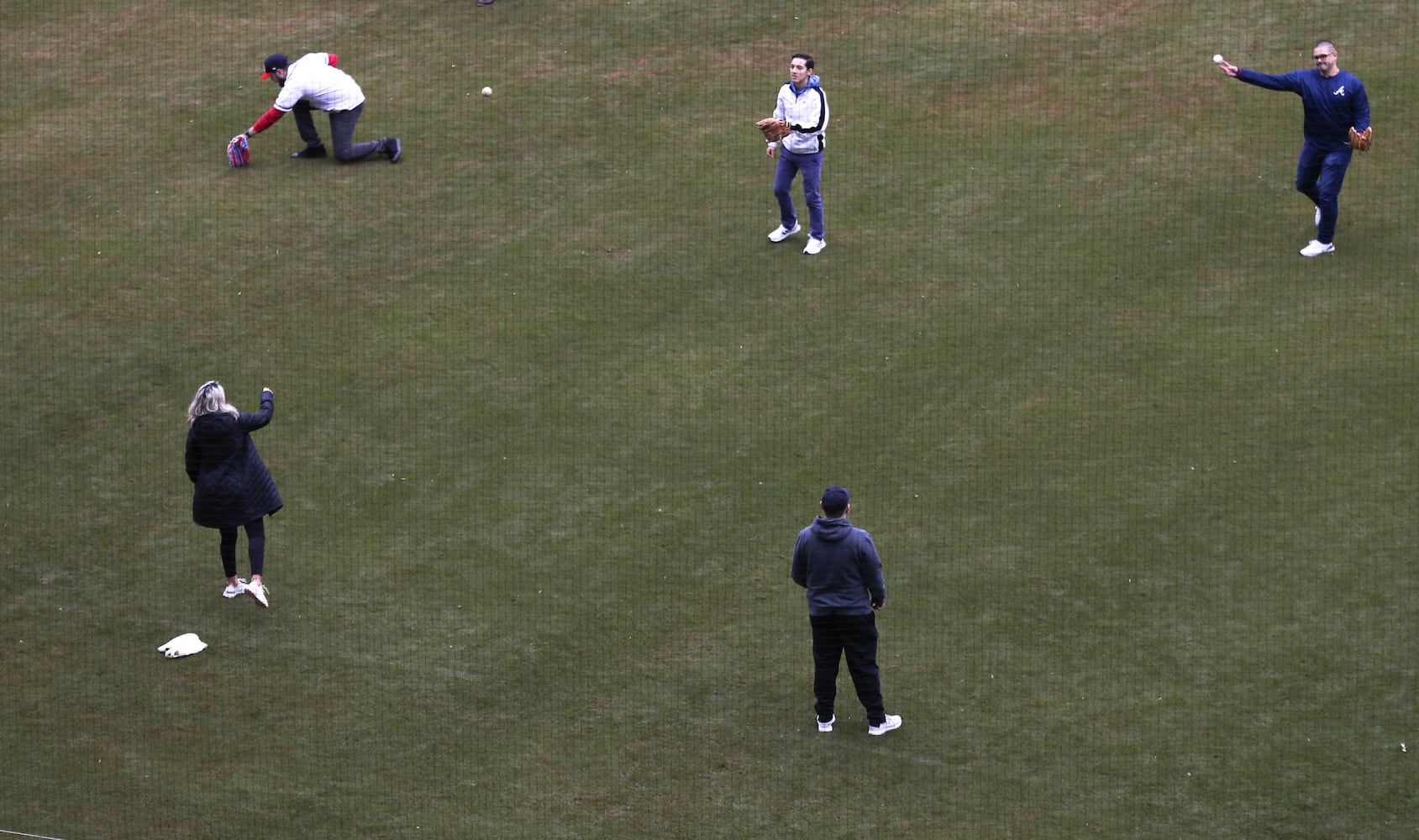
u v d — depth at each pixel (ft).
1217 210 105.40
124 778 63.93
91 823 61.05
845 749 64.44
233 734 66.64
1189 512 77.51
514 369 93.91
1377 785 60.23
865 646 63.21
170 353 96.32
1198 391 87.15
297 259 106.22
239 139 116.67
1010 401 87.92
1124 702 65.92
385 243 107.96
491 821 61.05
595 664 70.54
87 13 143.95
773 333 96.17
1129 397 87.25
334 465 85.66
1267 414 84.53
